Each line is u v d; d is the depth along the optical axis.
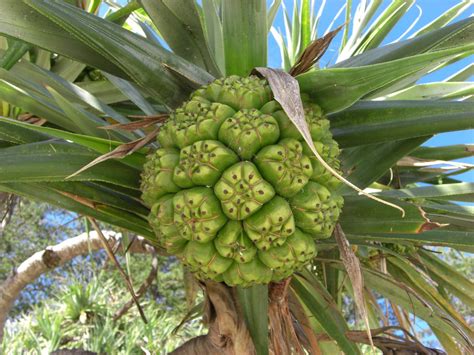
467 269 2.97
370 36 0.75
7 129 0.48
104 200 0.50
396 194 0.53
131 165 0.48
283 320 0.54
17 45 0.55
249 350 0.52
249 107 0.44
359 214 0.49
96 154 0.46
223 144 0.43
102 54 0.49
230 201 0.41
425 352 0.55
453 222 0.51
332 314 0.59
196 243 0.43
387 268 0.73
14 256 3.85
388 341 0.56
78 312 2.34
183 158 0.43
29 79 0.56
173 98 0.50
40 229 3.88
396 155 0.55
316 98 0.45
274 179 0.42
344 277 0.68
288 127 0.43
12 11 0.47
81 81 0.74
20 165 0.42
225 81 0.46
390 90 0.64
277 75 0.41
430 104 0.48
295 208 0.43
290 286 0.60
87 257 3.37
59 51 0.51
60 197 0.51
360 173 0.55
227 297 0.52
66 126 0.53
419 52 0.52
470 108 0.47
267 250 0.43
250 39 0.51
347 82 0.43
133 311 2.35
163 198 0.44
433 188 0.53
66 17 0.45
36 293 3.77
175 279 3.79
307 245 0.43
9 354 1.99
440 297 0.68
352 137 0.51
